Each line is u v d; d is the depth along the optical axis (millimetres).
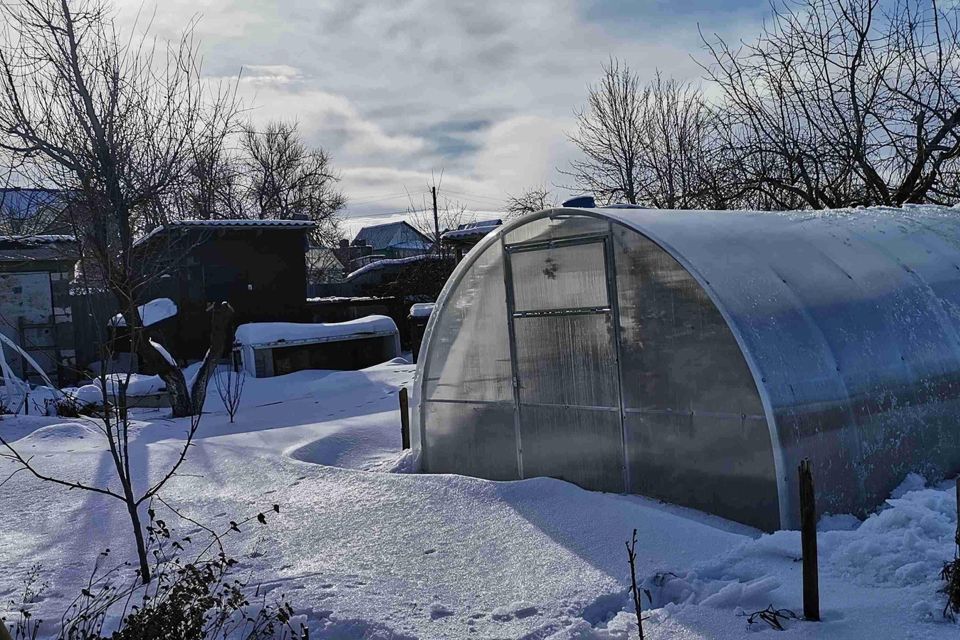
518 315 8039
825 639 3982
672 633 4242
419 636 4418
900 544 4828
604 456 7398
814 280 7062
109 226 12195
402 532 6406
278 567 5852
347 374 17906
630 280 7066
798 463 6004
